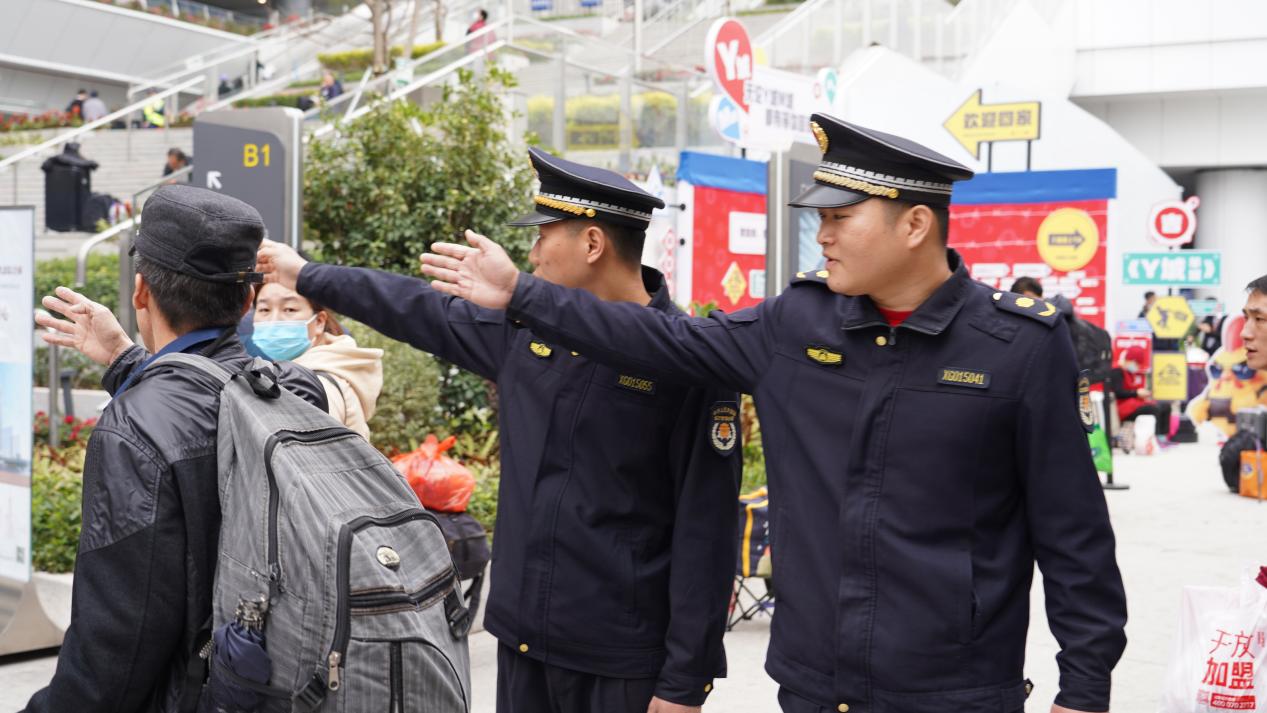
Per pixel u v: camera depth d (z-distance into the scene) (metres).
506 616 2.94
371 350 3.66
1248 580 3.45
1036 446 2.40
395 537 1.99
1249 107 31.00
